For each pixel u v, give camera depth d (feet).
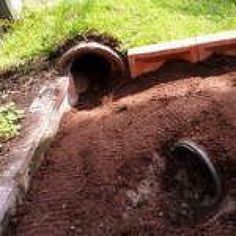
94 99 4.97
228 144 3.74
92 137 4.19
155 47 4.93
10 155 3.95
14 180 3.68
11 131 4.20
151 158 3.86
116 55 4.97
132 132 4.09
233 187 3.56
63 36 5.24
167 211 3.62
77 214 3.57
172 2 6.23
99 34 5.14
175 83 4.66
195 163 3.74
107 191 3.68
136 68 4.95
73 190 3.75
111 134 4.16
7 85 5.01
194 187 3.71
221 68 4.77
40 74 5.02
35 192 3.80
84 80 5.16
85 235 3.43
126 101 4.62
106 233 3.43
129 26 5.38
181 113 4.09
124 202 3.63
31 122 4.29
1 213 3.43
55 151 4.18
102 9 5.65
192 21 5.74
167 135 3.96
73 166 3.96
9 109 4.48
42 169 4.01
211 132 3.85
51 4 6.04
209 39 4.86
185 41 4.94
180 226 3.52
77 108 4.86
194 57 4.87
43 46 5.27
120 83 5.00
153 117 4.17
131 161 3.85
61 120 4.58
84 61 5.29
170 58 4.93
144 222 3.54
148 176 3.79
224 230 3.34
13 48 5.42
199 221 3.52
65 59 4.97
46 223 3.54
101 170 3.84
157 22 5.55
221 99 4.12
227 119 3.89
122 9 5.71
